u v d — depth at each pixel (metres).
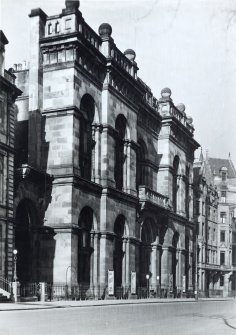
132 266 51.44
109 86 48.19
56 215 41.75
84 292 43.59
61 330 19.38
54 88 43.81
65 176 41.88
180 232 67.50
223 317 28.30
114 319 24.38
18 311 27.39
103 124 47.59
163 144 64.56
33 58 44.19
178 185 69.06
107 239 46.09
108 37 48.25
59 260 41.16
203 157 101.19
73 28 43.38
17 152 45.22
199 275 87.94
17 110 46.00
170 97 66.06
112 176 48.09
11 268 37.38
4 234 37.00
